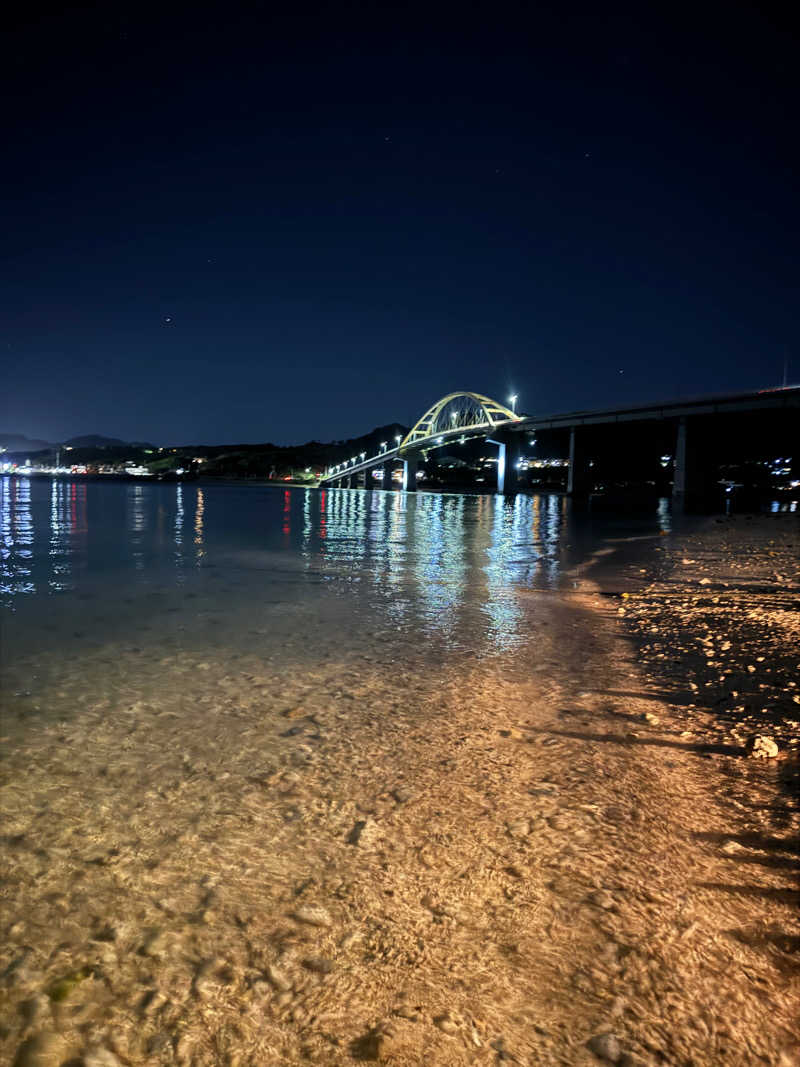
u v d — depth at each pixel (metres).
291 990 2.87
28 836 4.12
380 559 22.52
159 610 12.52
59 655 8.91
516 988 2.87
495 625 11.21
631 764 5.30
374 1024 2.67
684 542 30.05
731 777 5.05
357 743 5.72
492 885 3.62
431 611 12.57
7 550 24.67
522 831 4.21
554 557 23.42
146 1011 2.75
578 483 140.50
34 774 5.04
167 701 6.89
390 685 7.54
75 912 3.38
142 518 48.00
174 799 4.65
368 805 4.58
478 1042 2.57
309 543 29.03
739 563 20.95
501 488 170.88
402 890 3.58
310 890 3.59
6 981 2.91
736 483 155.38
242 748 5.60
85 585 15.93
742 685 7.51
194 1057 2.52
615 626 11.13
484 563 21.48
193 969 2.99
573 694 7.21
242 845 4.04
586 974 2.95
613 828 4.26
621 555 24.12
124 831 4.20
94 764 5.25
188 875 3.72
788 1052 2.53
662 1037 2.61
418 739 5.83
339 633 10.46
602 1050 2.53
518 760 5.37
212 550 25.28
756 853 3.96
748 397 100.44
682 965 3.01
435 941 3.18
